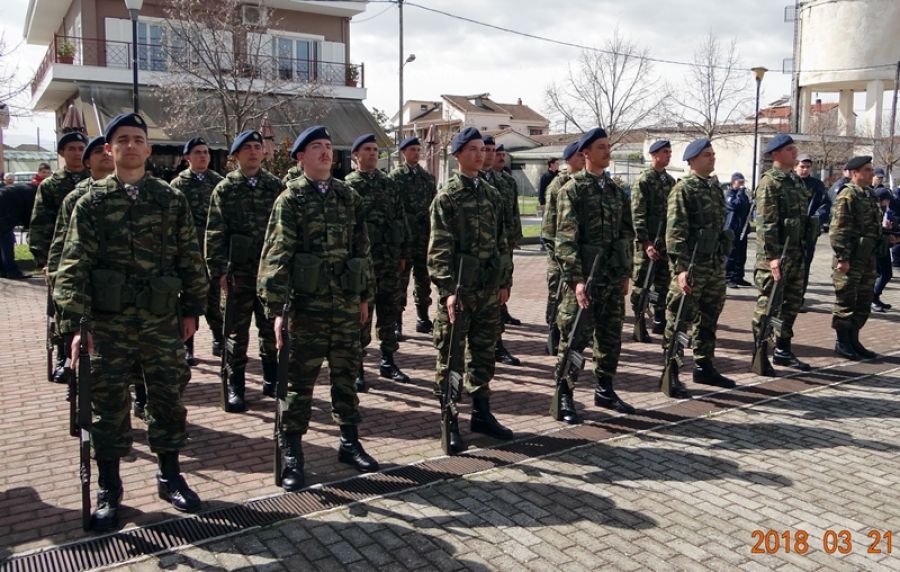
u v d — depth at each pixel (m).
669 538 3.82
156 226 4.05
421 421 5.73
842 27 30.62
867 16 29.92
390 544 3.75
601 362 5.95
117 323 3.95
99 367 3.92
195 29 18.48
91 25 22.00
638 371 7.25
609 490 4.41
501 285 5.27
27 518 4.03
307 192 4.48
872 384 6.73
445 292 5.02
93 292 3.89
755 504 4.22
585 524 3.97
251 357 7.81
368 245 4.79
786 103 58.34
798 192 6.97
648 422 5.66
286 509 4.14
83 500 3.76
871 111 31.41
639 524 3.97
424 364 7.51
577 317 5.55
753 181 25.28
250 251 5.84
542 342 8.57
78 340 3.81
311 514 4.08
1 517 4.04
